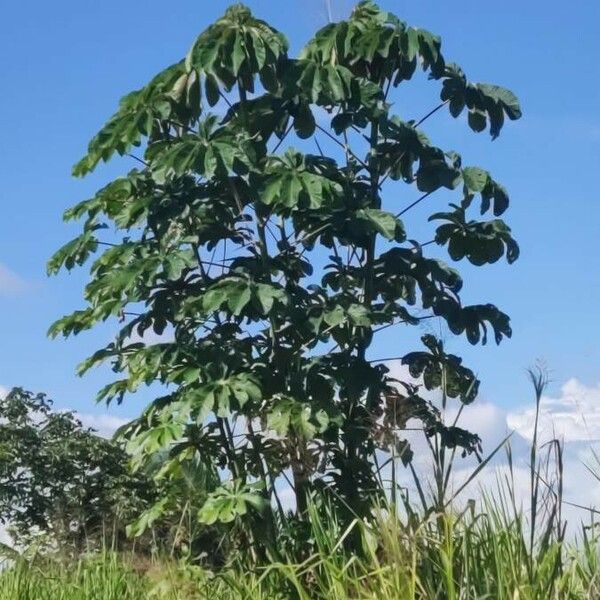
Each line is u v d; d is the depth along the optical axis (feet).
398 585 17.11
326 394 26.99
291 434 26.96
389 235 27.96
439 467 17.51
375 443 24.43
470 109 30.91
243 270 28.07
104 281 28.12
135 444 26.37
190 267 27.48
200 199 28.60
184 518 26.99
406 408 26.32
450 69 30.81
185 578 24.63
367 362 27.96
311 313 27.76
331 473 26.37
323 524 23.30
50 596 27.07
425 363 28.78
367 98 28.84
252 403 26.76
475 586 16.87
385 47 29.35
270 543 24.61
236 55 27.50
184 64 28.86
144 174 29.22
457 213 29.78
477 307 29.68
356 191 29.71
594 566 17.03
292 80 28.22
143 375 27.30
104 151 28.96
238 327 28.58
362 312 27.37
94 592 26.43
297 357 27.78
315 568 21.35
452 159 29.94
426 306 29.73
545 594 16.34
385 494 18.33
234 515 24.66
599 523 17.33
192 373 26.66
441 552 16.80
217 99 29.12
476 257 29.99
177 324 28.66
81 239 29.32
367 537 18.40
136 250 28.35
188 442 27.37
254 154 28.07
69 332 29.53
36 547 29.76
